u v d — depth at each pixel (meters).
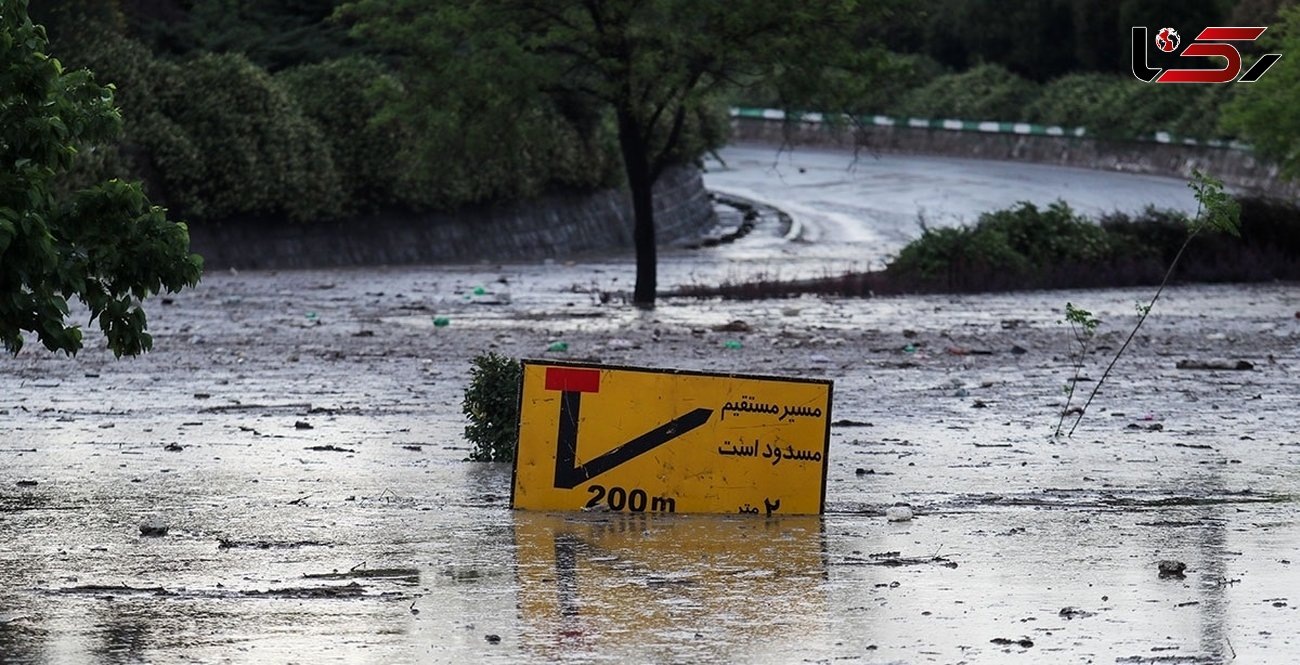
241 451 35.41
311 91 121.75
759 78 85.75
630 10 80.44
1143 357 58.44
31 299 24.09
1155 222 105.69
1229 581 22.42
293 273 107.19
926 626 19.95
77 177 99.50
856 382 50.09
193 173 109.50
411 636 19.50
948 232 98.69
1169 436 38.47
